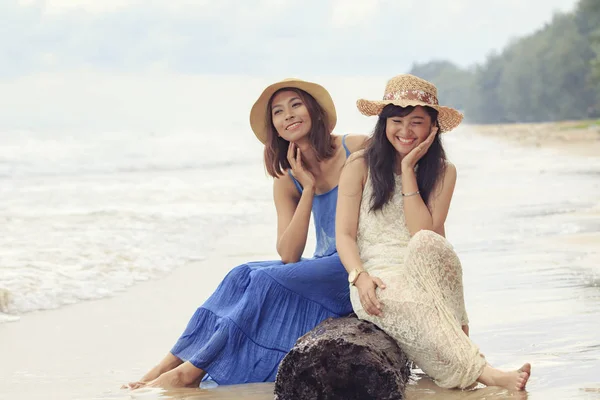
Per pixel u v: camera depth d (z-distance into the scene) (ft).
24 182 65.41
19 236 32.04
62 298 21.59
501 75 375.25
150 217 39.04
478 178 59.77
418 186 13.73
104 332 17.99
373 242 13.52
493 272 21.95
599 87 273.95
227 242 32.19
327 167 14.76
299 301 13.66
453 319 12.26
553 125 242.58
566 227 30.09
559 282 20.12
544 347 14.32
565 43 311.68
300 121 14.44
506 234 29.50
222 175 71.36
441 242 12.38
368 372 11.28
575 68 304.30
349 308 13.76
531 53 339.16
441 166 13.75
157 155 98.58
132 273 25.27
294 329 13.61
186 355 13.98
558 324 15.90
